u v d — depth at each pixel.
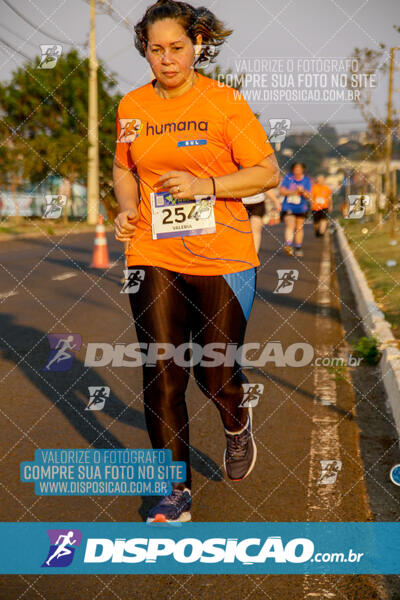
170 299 2.54
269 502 2.84
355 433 3.69
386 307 7.00
